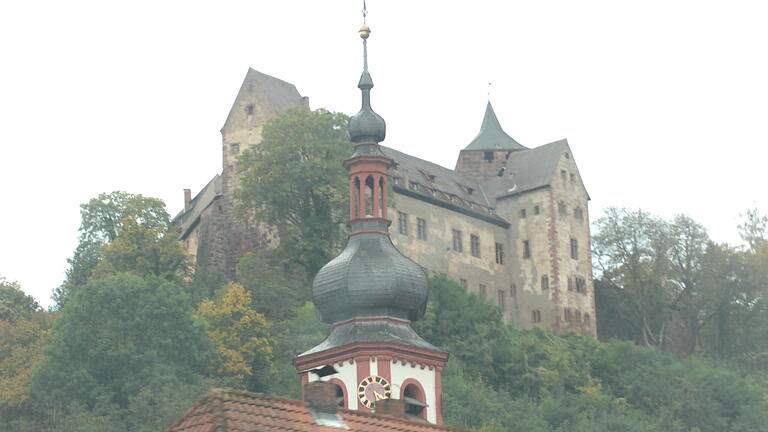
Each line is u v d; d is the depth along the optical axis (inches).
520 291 7677.2
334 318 3595.0
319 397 2192.4
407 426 2244.1
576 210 7844.5
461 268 7416.3
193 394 5403.5
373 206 3688.5
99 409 5383.9
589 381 6437.0
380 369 3440.0
